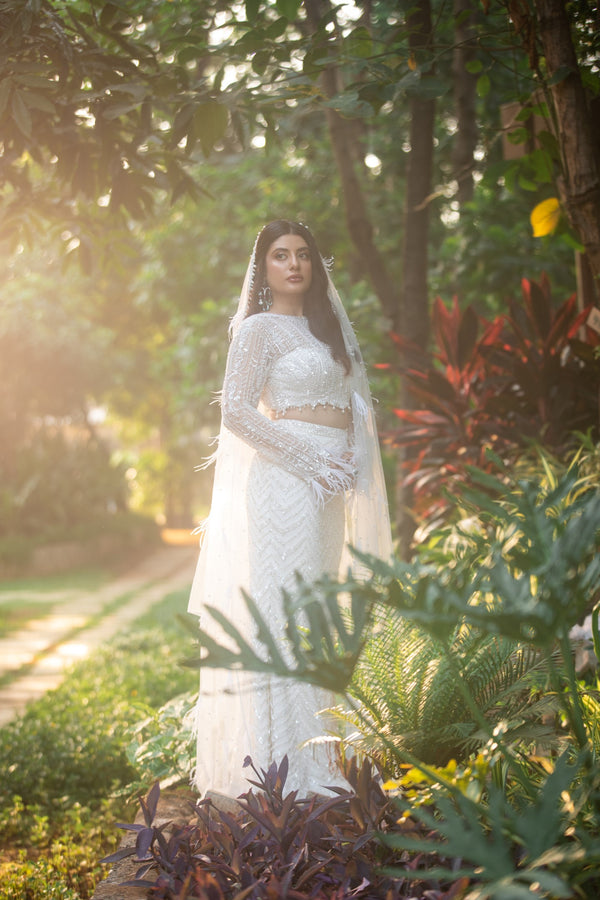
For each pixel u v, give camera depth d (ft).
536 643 5.56
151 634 26.61
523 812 6.08
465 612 5.43
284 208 35.83
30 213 14.30
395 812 7.11
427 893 5.71
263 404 10.30
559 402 15.44
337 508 9.91
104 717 16.07
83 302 66.13
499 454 15.99
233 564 9.89
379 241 33.78
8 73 10.36
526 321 17.19
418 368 17.84
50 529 53.93
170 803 10.16
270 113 12.05
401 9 12.09
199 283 43.75
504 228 26.09
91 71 11.27
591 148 10.05
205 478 95.76
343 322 10.32
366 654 8.12
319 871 6.68
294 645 5.62
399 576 6.26
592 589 5.95
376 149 33.17
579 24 11.38
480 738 7.35
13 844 11.68
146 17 12.21
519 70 14.64
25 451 58.08
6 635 29.50
